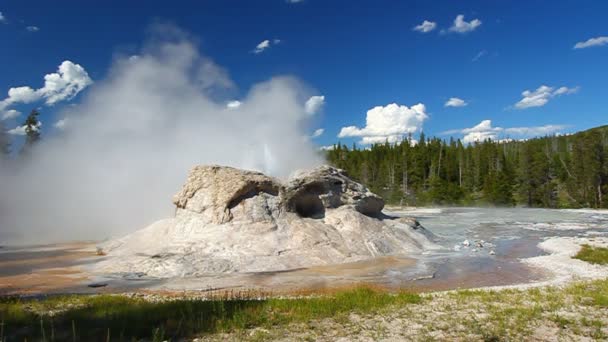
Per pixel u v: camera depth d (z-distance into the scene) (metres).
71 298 14.96
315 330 10.78
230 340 9.99
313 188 29.59
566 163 106.38
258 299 14.50
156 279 20.25
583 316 11.81
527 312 12.09
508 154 127.25
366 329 10.84
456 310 12.70
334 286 18.61
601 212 70.75
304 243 25.34
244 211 26.42
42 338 9.80
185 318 11.56
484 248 30.19
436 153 115.12
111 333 10.33
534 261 24.38
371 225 29.47
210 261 22.44
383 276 20.83
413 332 10.57
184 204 27.44
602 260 22.97
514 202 89.69
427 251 28.61
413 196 96.56
